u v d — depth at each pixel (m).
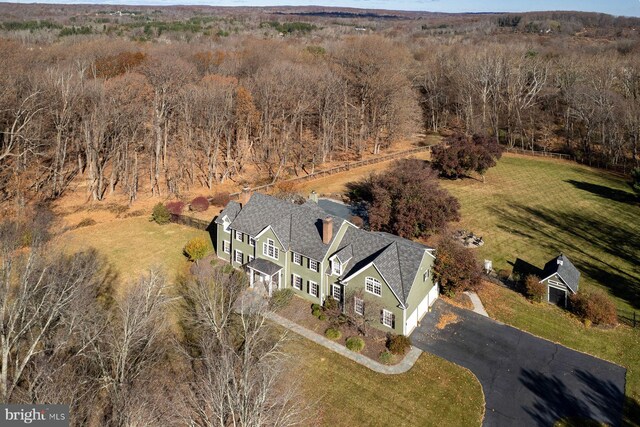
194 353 29.16
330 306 34.59
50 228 45.94
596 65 95.62
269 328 31.62
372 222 46.47
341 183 66.50
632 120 73.12
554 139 91.00
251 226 39.59
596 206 59.44
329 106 74.94
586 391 27.52
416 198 46.50
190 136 63.59
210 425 20.62
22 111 50.44
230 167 69.88
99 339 24.31
